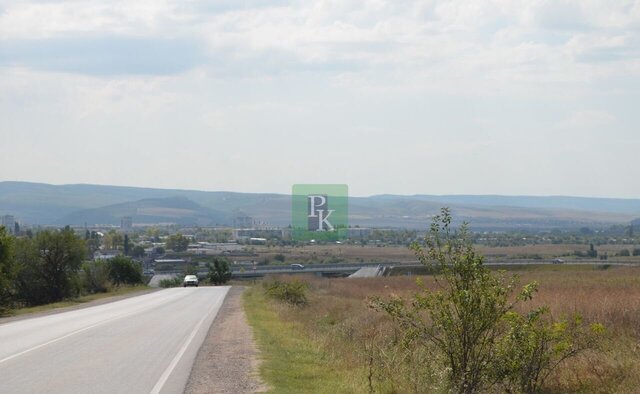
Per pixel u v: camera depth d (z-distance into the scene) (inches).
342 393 519.2
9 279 2057.1
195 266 5275.6
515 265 3629.4
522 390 473.7
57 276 2610.7
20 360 657.0
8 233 2009.1
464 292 452.1
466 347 459.2
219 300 1881.2
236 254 6348.4
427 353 539.2
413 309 493.7
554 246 6894.7
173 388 516.7
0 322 1162.0
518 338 465.7
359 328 930.1
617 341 639.1
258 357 701.9
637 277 1935.3
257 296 2022.6
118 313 1365.7
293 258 5521.7
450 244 463.5
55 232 2650.1
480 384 462.9
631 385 503.8
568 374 534.6
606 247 6786.4
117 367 616.4
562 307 821.9
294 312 1405.0
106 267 3309.5
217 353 731.4
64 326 1050.7
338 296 1993.1
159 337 887.1
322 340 831.1
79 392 493.4
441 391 467.2
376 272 3855.8
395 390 515.2
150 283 4571.9
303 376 595.8
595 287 1374.3
